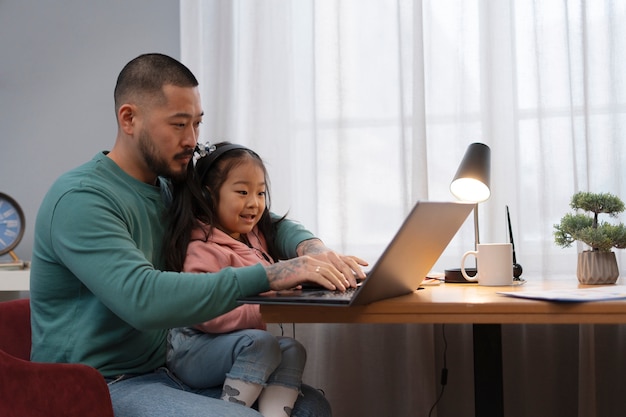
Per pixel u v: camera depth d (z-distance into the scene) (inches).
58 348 58.1
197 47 98.6
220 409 51.3
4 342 63.1
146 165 63.7
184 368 62.6
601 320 46.4
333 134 94.9
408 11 93.3
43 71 106.1
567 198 89.9
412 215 46.6
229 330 62.6
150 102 61.8
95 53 105.3
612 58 88.8
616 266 65.7
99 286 53.2
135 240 60.6
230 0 97.8
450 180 94.0
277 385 60.9
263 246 76.5
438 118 94.3
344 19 95.3
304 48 98.1
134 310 52.2
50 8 106.3
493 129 91.3
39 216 57.9
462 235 92.0
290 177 96.0
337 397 94.7
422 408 91.9
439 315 48.5
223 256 65.3
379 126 95.4
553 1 90.7
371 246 94.9
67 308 58.8
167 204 67.7
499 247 64.3
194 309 52.2
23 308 65.5
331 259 58.6
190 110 63.1
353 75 96.1
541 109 89.6
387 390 94.3
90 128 105.0
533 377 92.0
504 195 91.4
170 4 103.8
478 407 56.6
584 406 86.8
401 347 93.9
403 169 92.7
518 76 92.2
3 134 106.4
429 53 94.5
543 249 88.8
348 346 94.7
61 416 47.0
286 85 96.7
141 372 61.5
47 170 105.6
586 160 88.4
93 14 105.5
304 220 96.6
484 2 91.9
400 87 93.0
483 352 56.6
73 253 54.4
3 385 45.7
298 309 50.1
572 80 89.2
